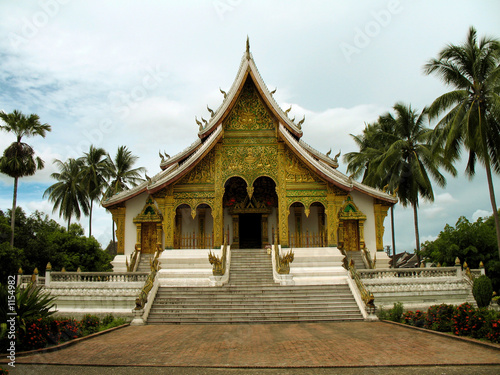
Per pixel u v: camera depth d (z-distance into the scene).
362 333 13.02
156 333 13.66
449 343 11.06
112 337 12.84
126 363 9.37
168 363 9.36
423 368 8.68
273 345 11.28
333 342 11.53
